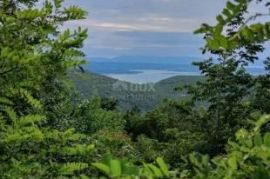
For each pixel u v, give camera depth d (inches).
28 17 107.0
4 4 113.8
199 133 724.0
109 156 60.7
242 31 56.8
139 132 1403.8
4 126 110.7
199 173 60.9
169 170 63.8
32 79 106.9
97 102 632.4
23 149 109.0
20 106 117.2
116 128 837.2
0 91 106.0
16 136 105.0
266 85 692.1
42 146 111.6
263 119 68.5
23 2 115.6
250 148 66.3
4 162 105.6
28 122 109.5
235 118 711.7
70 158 117.6
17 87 106.3
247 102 702.5
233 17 55.5
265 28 56.7
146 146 690.2
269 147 64.4
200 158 62.7
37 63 103.9
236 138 69.8
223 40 55.9
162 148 712.4
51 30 109.6
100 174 62.4
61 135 114.6
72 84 116.2
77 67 113.3
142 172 60.8
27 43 108.8
